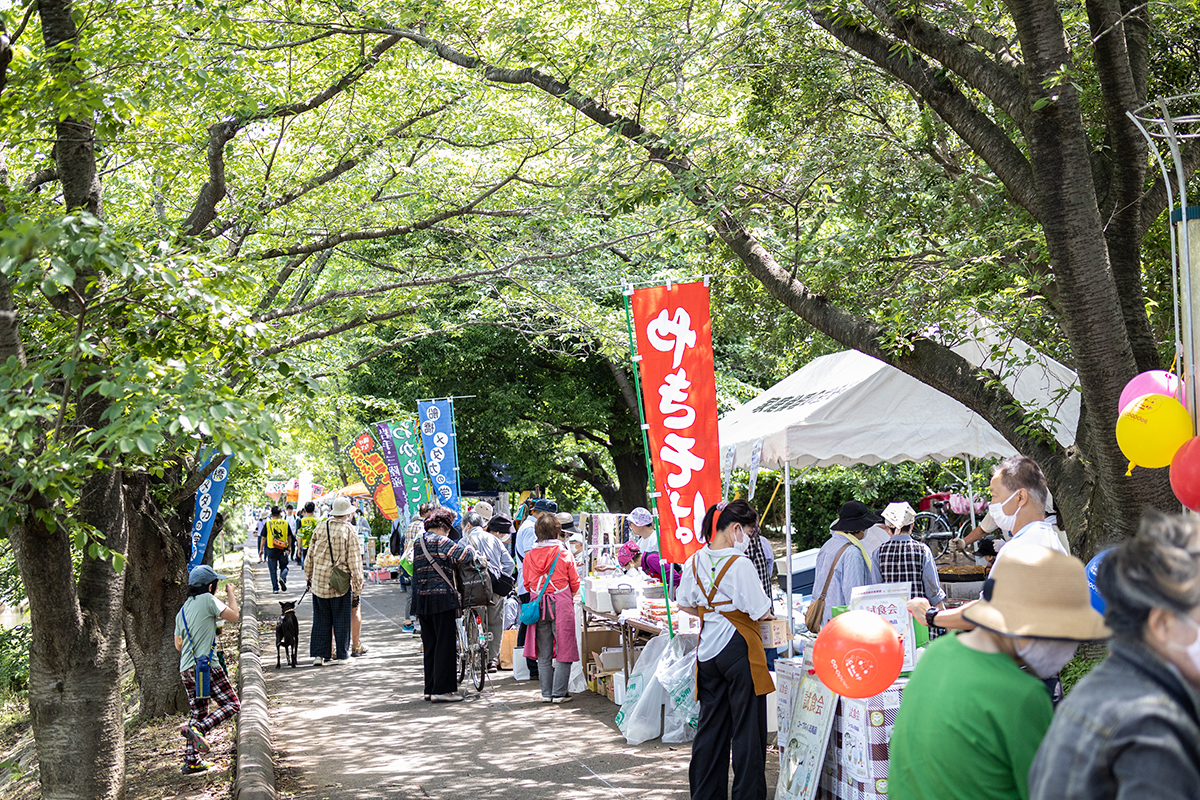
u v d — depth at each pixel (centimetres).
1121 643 181
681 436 670
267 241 1070
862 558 639
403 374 2284
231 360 500
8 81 554
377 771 737
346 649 1255
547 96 1148
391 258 1385
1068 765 177
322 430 1277
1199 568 173
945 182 983
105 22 688
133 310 472
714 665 557
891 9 681
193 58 736
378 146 1118
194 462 1019
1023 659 240
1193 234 394
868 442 802
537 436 2378
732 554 558
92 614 574
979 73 635
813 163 960
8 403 393
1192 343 393
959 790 227
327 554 1239
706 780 561
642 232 1248
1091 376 562
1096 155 671
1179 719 168
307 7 1064
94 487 584
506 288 1358
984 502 1256
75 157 590
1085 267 560
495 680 1080
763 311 1167
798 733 556
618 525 1277
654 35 892
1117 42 628
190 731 792
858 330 716
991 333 828
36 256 396
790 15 969
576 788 670
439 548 982
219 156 865
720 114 1080
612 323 1345
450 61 1045
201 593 815
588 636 1003
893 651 393
